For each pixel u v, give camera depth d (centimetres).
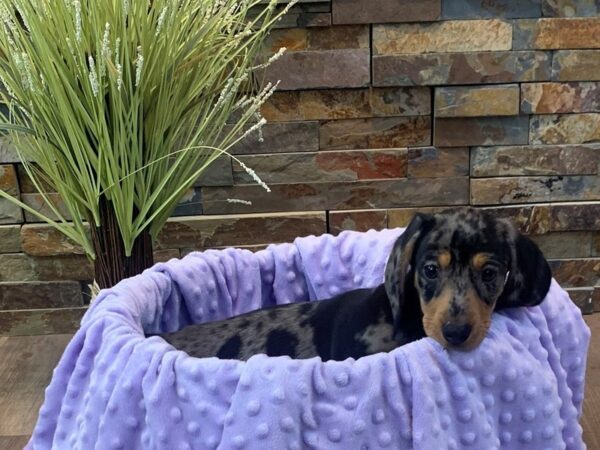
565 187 84
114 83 57
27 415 71
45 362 82
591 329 84
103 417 47
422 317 52
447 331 46
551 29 79
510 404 48
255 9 78
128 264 65
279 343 57
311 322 58
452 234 50
